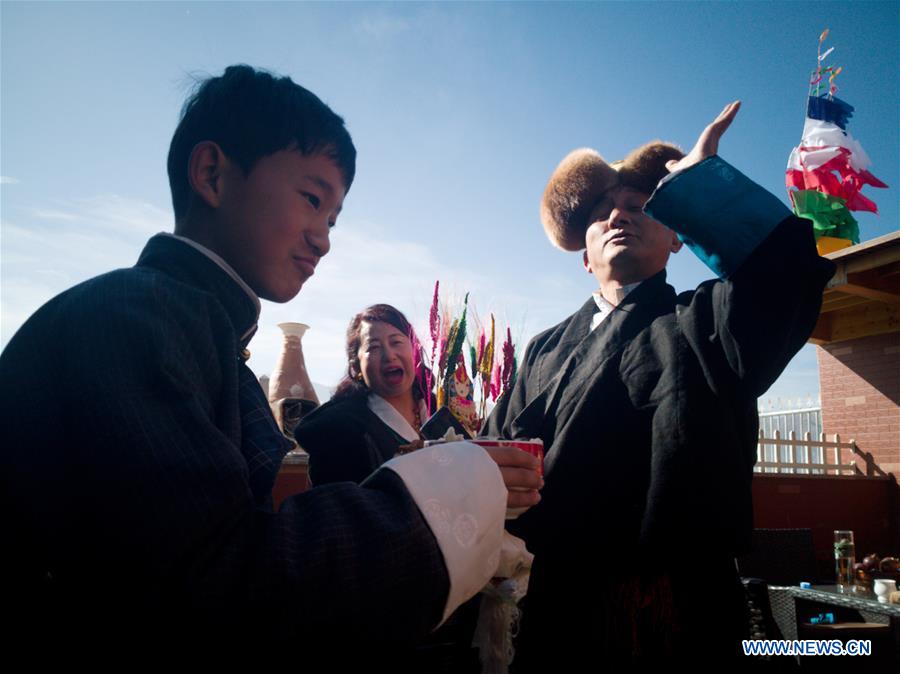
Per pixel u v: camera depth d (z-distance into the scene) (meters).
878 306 8.38
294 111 0.86
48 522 0.56
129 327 0.61
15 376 0.62
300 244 0.88
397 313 2.84
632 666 1.24
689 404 1.30
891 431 8.16
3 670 0.58
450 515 0.63
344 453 2.10
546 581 1.40
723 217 1.18
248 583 0.51
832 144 7.23
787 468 8.35
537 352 1.88
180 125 0.91
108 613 0.53
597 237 1.71
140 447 0.53
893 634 3.84
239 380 0.85
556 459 1.41
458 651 1.36
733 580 1.33
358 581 0.55
